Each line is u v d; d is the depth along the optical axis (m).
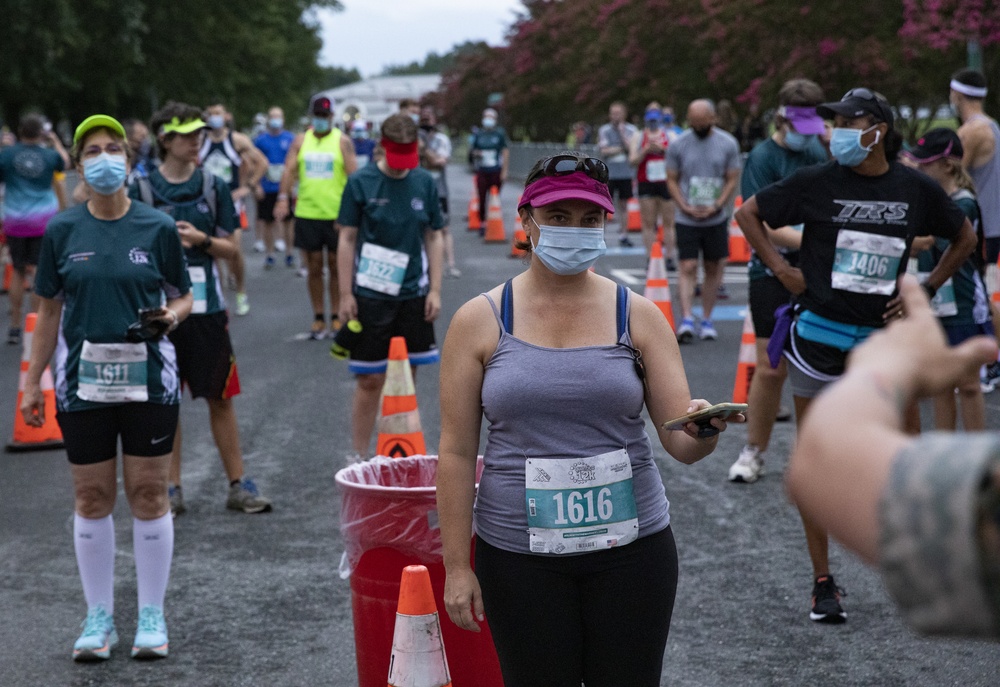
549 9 47.59
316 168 13.21
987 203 10.02
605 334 3.43
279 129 19.94
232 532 6.98
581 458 3.39
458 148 95.25
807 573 6.16
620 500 3.40
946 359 1.31
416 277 7.96
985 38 17.59
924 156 7.19
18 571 6.44
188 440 9.30
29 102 42.91
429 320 8.05
